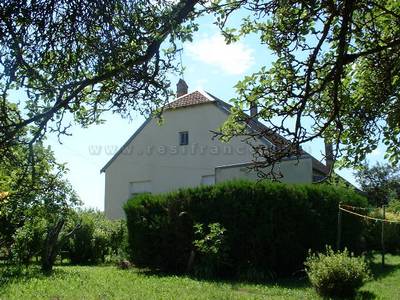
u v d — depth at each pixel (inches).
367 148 257.0
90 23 154.3
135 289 513.7
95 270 715.4
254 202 652.1
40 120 164.6
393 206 978.7
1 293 466.0
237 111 215.8
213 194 673.6
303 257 652.7
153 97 185.9
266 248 643.5
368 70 240.8
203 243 640.4
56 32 152.5
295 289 531.2
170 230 696.4
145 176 1195.3
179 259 690.2
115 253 916.0
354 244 710.5
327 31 175.9
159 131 1184.2
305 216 657.6
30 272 629.3
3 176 228.2
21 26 147.6
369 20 205.6
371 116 241.3
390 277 603.8
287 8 185.8
